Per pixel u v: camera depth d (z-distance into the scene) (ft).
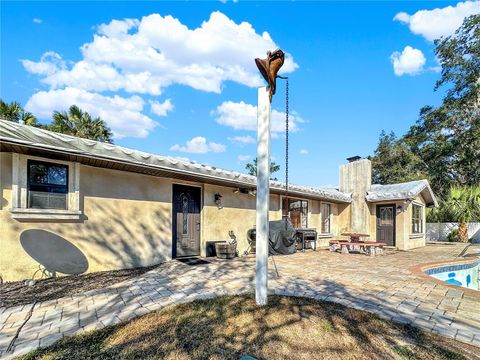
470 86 70.64
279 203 38.50
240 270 21.81
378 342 10.05
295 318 11.75
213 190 29.99
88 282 17.65
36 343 9.72
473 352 9.57
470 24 68.85
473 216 53.42
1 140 14.53
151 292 15.66
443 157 76.64
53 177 18.70
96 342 9.75
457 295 16.05
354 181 47.29
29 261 17.44
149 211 24.04
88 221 20.25
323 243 44.75
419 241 46.16
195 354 9.03
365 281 19.31
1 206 16.52
